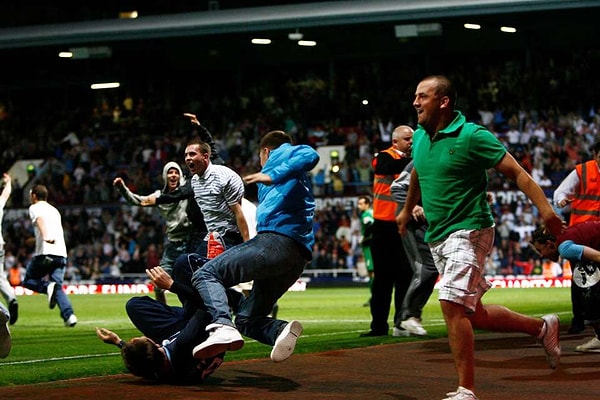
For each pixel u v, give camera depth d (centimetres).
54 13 4859
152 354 863
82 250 4034
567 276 3425
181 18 4012
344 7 3822
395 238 1332
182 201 1541
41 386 866
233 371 959
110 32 4075
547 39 4288
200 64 4806
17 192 4419
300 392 830
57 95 5075
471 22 3928
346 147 4097
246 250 867
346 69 4719
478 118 4200
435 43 4469
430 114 762
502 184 3628
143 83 4888
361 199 2270
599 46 4222
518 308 2114
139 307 905
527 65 4372
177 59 4803
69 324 1739
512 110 4159
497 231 3550
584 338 1271
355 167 4053
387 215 1328
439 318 1780
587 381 885
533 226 3531
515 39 4344
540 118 4081
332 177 3978
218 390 841
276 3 4641
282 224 880
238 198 1112
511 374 932
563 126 3984
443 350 1132
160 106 4734
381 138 4184
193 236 1385
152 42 4203
